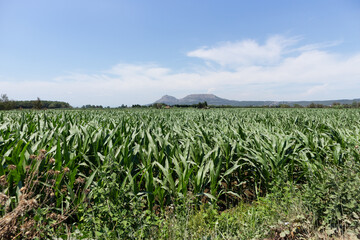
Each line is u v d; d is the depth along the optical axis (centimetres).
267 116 1276
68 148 416
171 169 411
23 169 313
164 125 803
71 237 260
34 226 239
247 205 401
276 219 310
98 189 271
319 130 823
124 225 245
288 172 473
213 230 289
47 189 297
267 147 487
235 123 912
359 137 593
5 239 229
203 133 557
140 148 412
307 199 318
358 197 288
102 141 466
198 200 386
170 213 328
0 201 229
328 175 338
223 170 511
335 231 291
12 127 629
